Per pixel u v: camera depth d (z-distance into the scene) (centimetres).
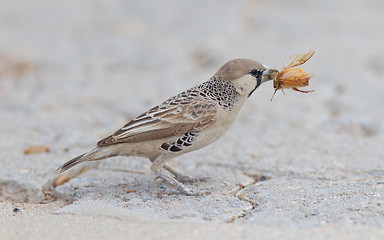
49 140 1223
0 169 1034
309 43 2027
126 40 2098
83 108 1460
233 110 923
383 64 1816
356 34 2148
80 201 891
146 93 1572
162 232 730
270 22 2300
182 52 1953
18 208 915
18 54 1919
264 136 1266
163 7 2539
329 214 786
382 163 1067
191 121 887
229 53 1917
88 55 1933
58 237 734
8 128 1294
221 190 950
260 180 1023
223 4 2569
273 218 778
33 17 2428
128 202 872
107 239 718
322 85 1641
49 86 1638
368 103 1489
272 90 1639
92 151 898
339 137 1249
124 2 2667
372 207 809
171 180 915
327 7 2562
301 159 1106
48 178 1015
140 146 895
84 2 2703
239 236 706
